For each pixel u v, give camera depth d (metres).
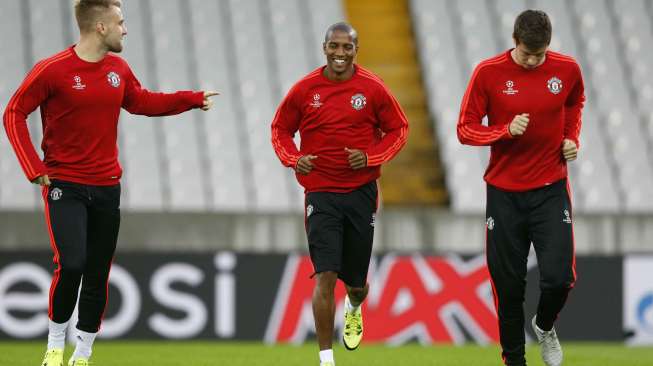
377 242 38.75
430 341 34.19
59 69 19.00
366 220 20.39
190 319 33.41
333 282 19.77
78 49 19.31
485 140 19.20
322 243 19.91
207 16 53.28
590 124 49.75
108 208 19.73
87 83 19.12
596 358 28.92
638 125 50.03
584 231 39.34
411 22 55.19
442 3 55.16
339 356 28.42
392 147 20.00
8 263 32.59
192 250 35.38
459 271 34.47
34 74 18.91
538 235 19.75
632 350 32.41
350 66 20.17
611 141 49.03
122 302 33.09
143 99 20.44
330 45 19.69
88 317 20.23
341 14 54.56
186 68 50.72
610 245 39.38
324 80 20.09
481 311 34.44
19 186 44.06
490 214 20.08
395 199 46.25
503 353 20.67
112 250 20.09
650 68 53.00
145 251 33.28
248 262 33.72
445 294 34.31
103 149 19.47
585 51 53.44
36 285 32.69
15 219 37.00
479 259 34.56
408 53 53.66
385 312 34.06
